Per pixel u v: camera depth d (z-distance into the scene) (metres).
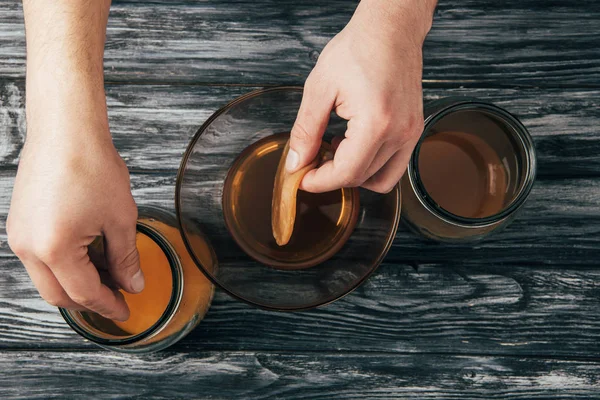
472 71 0.90
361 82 0.70
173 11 0.90
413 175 0.78
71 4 0.70
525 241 0.89
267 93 0.77
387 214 0.77
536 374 0.89
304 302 0.79
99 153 0.68
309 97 0.72
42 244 0.66
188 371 0.87
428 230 0.84
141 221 0.80
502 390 0.88
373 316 0.88
